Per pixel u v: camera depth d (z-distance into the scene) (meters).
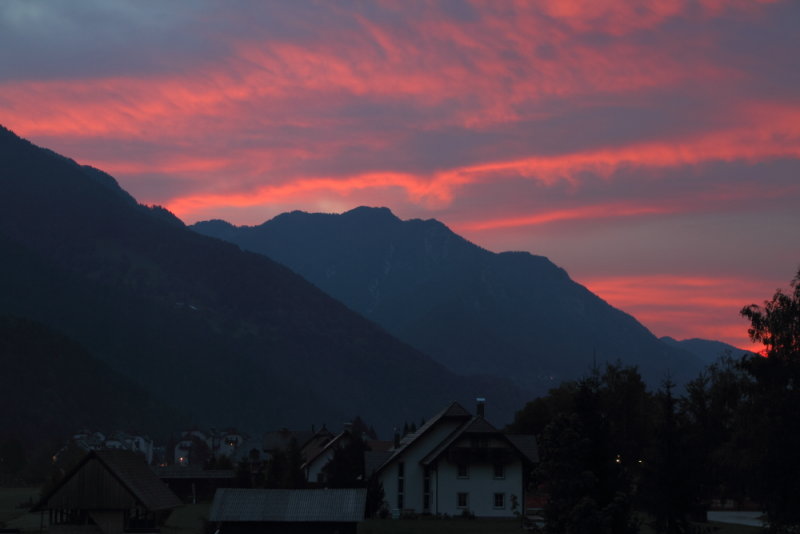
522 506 98.38
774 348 59.12
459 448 98.88
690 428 63.50
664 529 62.09
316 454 130.62
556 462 58.25
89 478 80.00
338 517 74.00
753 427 56.72
